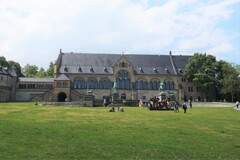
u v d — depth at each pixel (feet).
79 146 65.62
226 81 403.95
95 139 73.82
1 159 53.42
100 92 422.00
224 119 133.90
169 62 463.01
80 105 266.98
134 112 174.09
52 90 380.58
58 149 62.39
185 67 453.58
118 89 426.10
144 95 431.43
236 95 437.99
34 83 412.77
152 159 57.47
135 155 59.77
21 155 56.75
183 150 65.21
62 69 420.77
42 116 129.08
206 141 76.13
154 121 119.34
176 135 83.61
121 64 431.02
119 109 183.01
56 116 131.03
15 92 407.23
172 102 280.51
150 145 68.85
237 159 59.52
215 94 452.76
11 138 71.26
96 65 436.35
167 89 440.45
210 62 437.99
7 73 390.63
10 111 152.56
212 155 61.82
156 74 439.22
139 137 78.54
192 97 447.83
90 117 130.93
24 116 126.11
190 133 87.81
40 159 54.75
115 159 56.44
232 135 86.53
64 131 84.38
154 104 207.41
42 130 84.74
